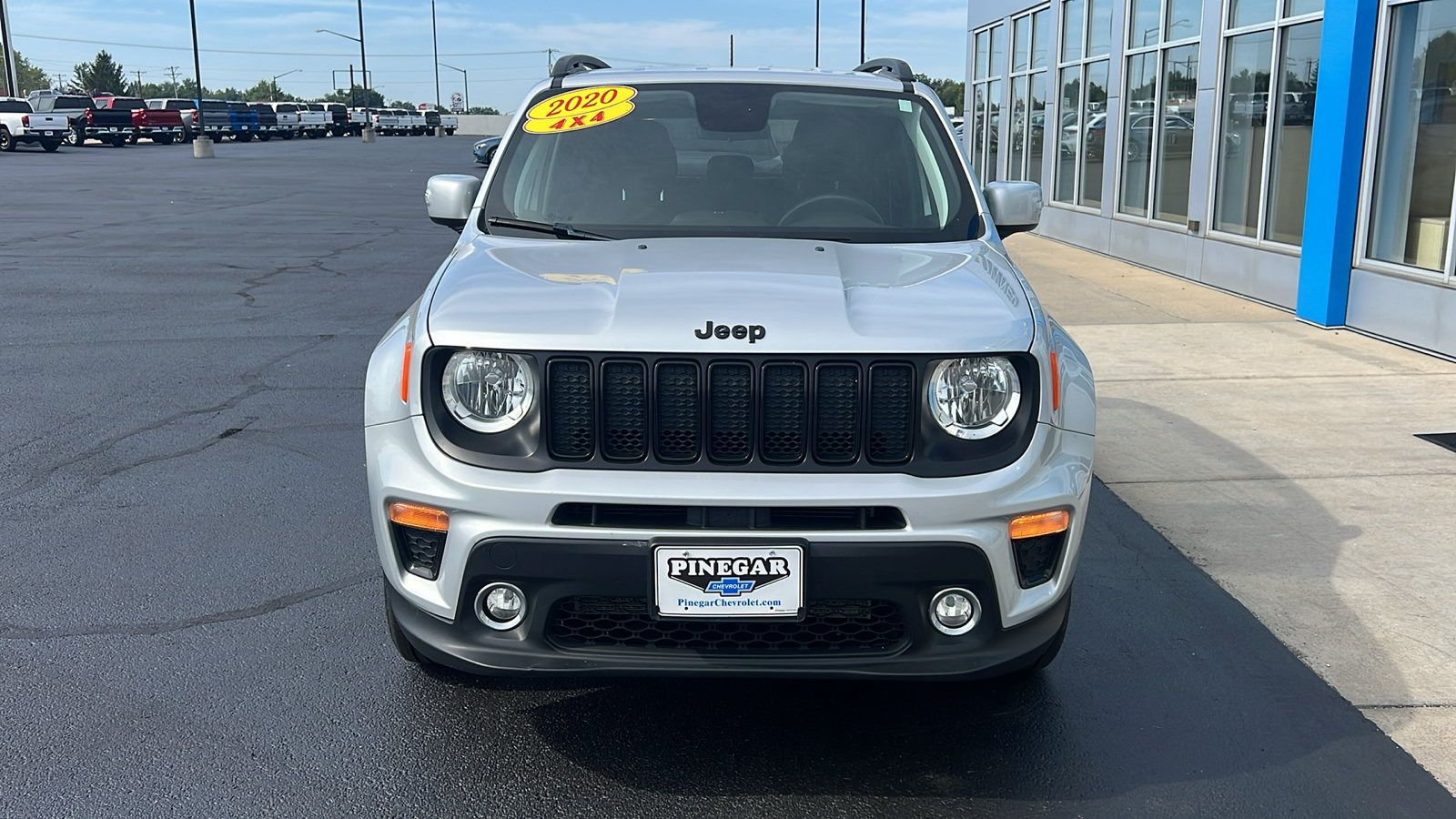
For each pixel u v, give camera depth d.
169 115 54.16
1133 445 6.18
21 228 16.81
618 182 3.94
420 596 2.92
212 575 4.30
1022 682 3.58
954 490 2.75
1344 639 3.89
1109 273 13.12
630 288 3.00
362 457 5.79
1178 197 12.80
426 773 3.03
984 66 21.06
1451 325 8.20
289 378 7.52
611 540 2.71
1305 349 8.64
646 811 2.88
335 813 2.85
